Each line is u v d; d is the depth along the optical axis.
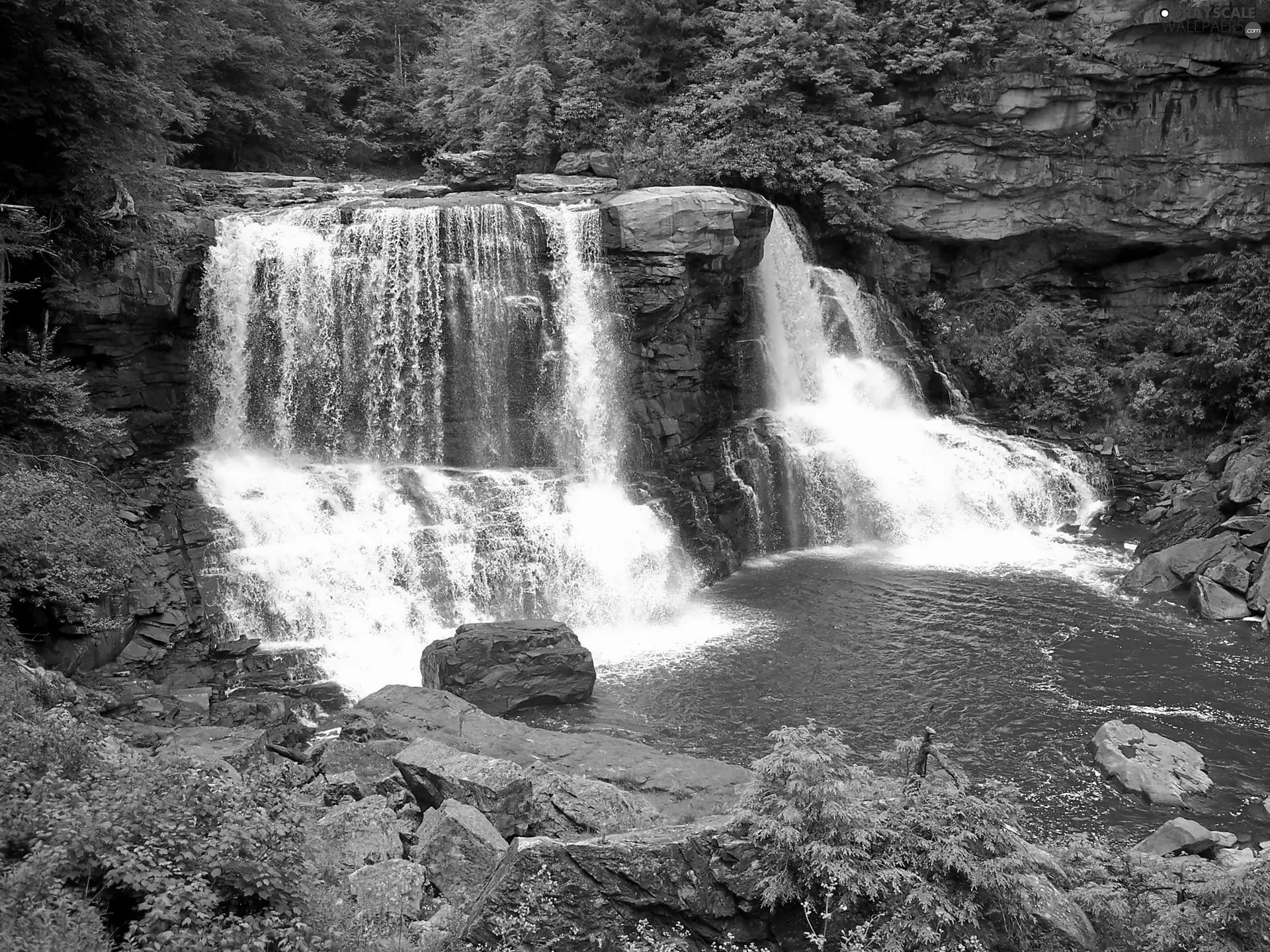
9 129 22.86
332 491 24.98
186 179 32.22
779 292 33.91
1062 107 36.47
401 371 27.19
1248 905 9.93
